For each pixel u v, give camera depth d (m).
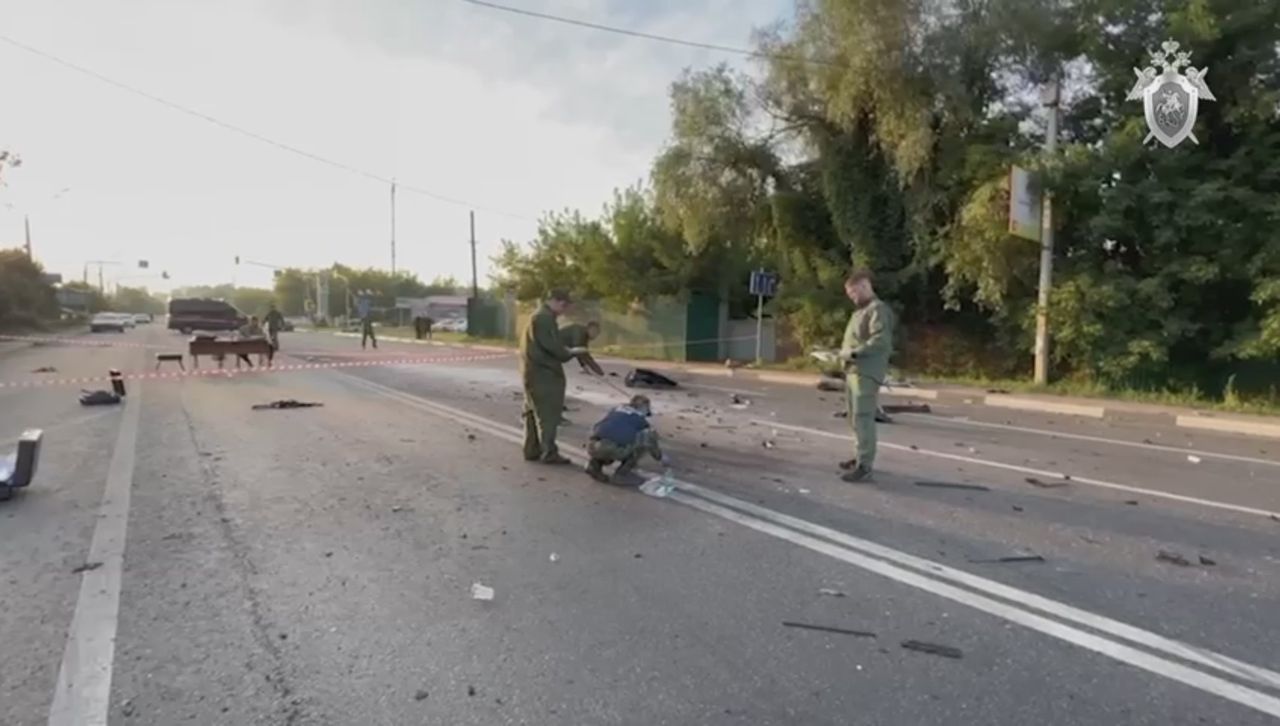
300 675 3.16
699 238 23.92
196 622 3.67
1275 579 4.38
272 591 4.06
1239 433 11.08
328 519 5.43
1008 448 8.98
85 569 4.36
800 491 6.39
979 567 4.53
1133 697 3.02
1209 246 15.46
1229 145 15.91
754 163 23.73
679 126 23.41
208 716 2.84
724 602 3.97
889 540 5.04
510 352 29.50
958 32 19.03
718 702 2.97
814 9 20.95
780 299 23.44
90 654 3.32
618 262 28.58
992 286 17.34
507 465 7.34
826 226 23.53
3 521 5.30
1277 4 14.40
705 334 27.22
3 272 48.34
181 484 6.45
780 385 17.50
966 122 19.11
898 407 12.91
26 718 2.81
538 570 4.43
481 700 2.98
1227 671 3.23
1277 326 14.01
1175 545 5.02
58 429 9.32
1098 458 8.42
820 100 21.62
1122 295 15.70
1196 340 16.12
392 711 2.89
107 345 31.56
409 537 5.03
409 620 3.72
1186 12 14.89
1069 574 4.43
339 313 101.75
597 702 2.97
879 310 6.80
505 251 35.41
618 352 28.84
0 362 21.66
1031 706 2.95
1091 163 16.05
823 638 3.55
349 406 11.77
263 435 8.95
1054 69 18.00
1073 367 17.25
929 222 19.67
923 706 2.95
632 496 6.17
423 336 41.44
